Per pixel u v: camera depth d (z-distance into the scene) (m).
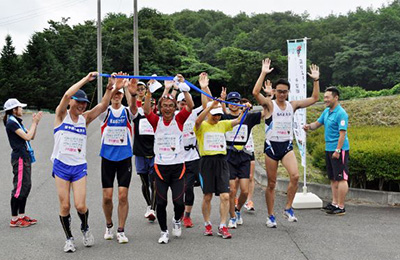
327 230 6.12
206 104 6.54
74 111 5.25
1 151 13.23
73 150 5.24
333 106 7.18
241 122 6.40
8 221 6.54
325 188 8.12
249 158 6.51
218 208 7.39
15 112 6.47
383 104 15.38
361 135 10.24
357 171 8.11
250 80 43.56
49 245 5.48
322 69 53.59
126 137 5.66
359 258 5.01
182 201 5.63
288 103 6.32
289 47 7.87
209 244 5.51
